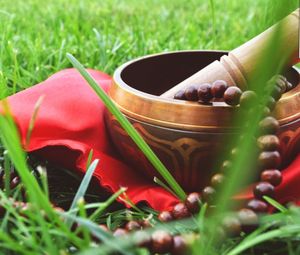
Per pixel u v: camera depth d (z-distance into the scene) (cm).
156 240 41
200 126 47
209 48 84
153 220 46
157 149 48
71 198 53
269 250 45
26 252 39
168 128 47
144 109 48
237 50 50
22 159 38
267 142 44
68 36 86
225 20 104
